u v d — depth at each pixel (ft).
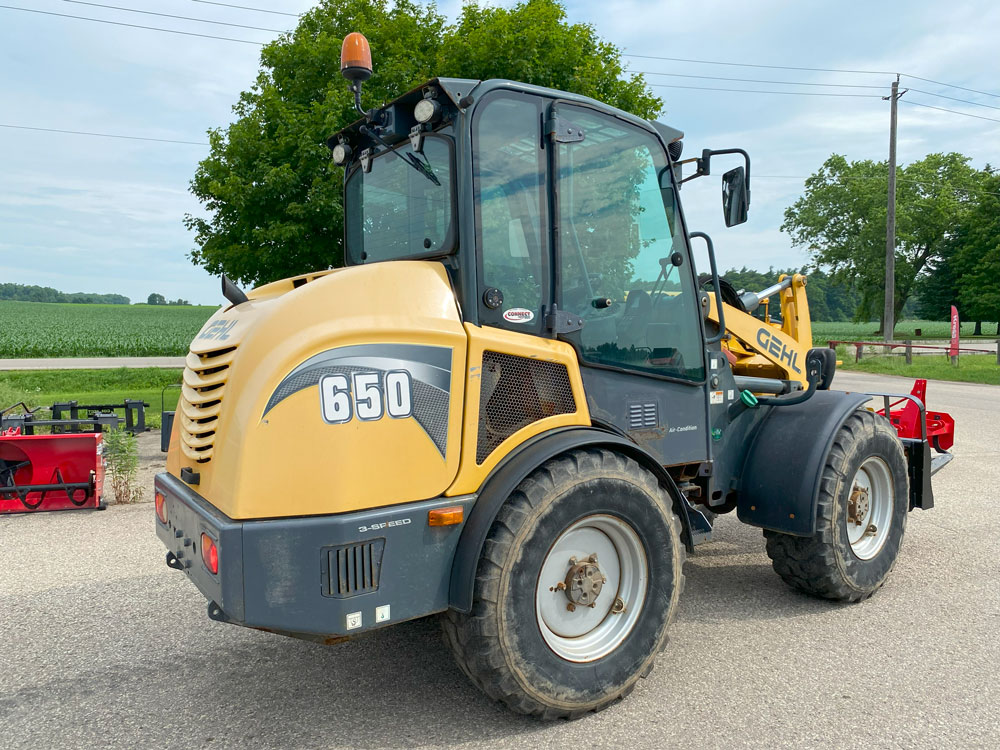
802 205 179.52
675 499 10.44
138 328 167.73
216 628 12.31
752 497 12.51
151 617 12.75
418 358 8.51
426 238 9.84
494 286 9.19
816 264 178.81
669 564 9.84
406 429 8.37
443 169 9.42
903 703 9.25
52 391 54.49
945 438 20.44
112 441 21.26
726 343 14.28
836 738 8.46
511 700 8.66
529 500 8.65
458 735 8.82
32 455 20.01
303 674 10.59
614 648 9.43
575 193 10.12
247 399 7.97
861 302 184.75
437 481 8.57
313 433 7.90
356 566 7.95
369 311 8.36
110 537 17.57
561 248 9.82
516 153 9.48
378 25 41.22
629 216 10.74
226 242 40.83
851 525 12.94
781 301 16.15
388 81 37.73
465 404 8.79
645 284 10.85
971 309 157.28
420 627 12.43
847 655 10.71
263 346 8.12
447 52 39.01
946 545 16.06
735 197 11.47
